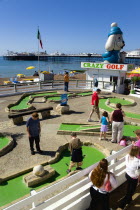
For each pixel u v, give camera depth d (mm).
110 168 4637
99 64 20344
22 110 12562
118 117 7914
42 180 5691
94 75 21312
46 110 11234
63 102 12312
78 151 5918
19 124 10477
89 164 6695
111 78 20188
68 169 6121
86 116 11789
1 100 15836
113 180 3693
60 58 194000
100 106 14141
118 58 20875
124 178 5207
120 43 19984
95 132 9094
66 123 10422
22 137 8828
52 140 8508
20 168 6391
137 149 4312
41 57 193125
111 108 13492
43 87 21297
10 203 4547
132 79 18281
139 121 11039
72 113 12445
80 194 3986
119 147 7883
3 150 7352
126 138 8688
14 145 8055
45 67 96688
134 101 15383
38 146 7246
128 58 133375
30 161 6820
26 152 7477
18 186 5516
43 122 10750
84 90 20125
